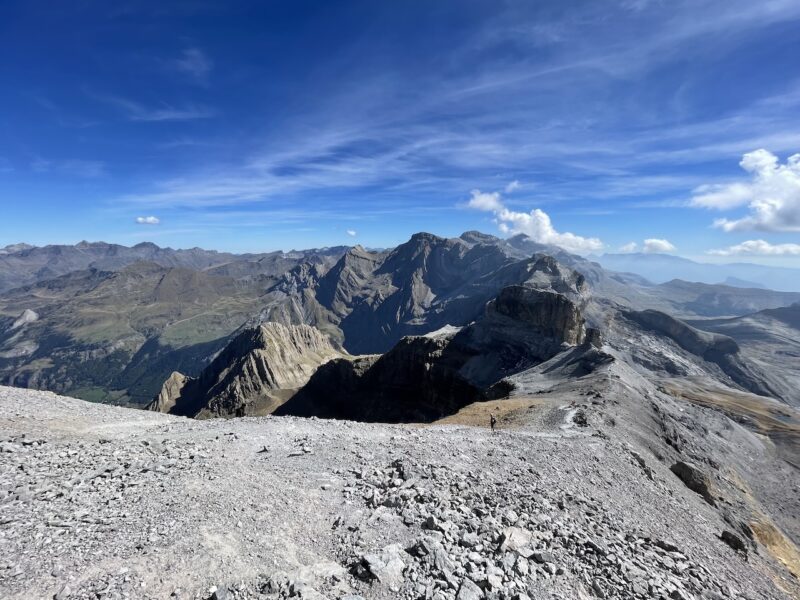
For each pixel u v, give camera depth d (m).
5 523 15.01
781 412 147.75
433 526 16.55
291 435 29.12
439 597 12.59
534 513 19.53
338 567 13.91
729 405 152.75
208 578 12.88
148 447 24.25
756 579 25.89
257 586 12.73
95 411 34.72
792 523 60.81
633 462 39.03
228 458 23.17
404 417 174.88
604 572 15.95
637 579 16.00
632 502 28.83
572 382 87.19
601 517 22.33
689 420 93.44
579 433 44.03
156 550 13.94
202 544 14.47
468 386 151.75
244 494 18.56
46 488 17.89
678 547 22.92
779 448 111.94
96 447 23.58
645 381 108.69
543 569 14.98
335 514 17.72
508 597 13.15
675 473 47.31
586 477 30.17
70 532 14.70
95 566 12.93
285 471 21.95
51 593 11.70
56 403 35.03
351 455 25.45
